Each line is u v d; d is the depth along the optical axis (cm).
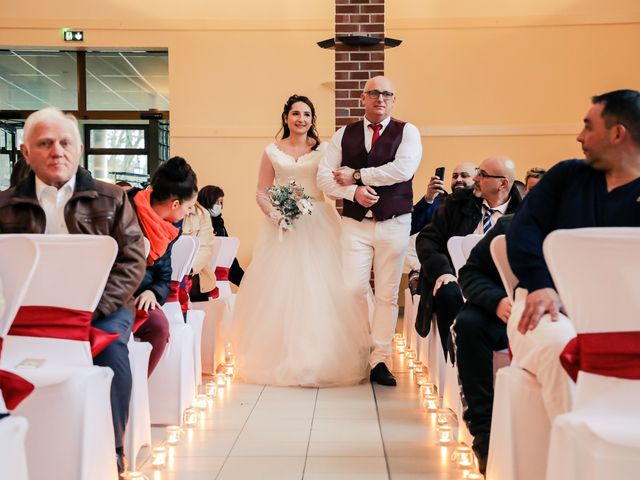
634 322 212
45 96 1118
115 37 1079
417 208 616
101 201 324
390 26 1066
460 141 1069
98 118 1115
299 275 540
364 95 536
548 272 260
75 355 274
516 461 250
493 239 299
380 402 470
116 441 301
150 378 404
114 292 313
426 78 1067
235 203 1089
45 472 252
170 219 410
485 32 1066
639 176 253
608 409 213
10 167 1122
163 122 1116
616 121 246
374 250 540
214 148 1088
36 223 317
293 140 577
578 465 207
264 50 1082
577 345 222
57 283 273
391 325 535
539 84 1066
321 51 1080
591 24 1061
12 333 272
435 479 319
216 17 1080
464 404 315
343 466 338
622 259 207
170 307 432
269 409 452
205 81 1084
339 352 522
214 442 379
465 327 314
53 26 1076
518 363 261
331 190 534
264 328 539
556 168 270
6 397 237
